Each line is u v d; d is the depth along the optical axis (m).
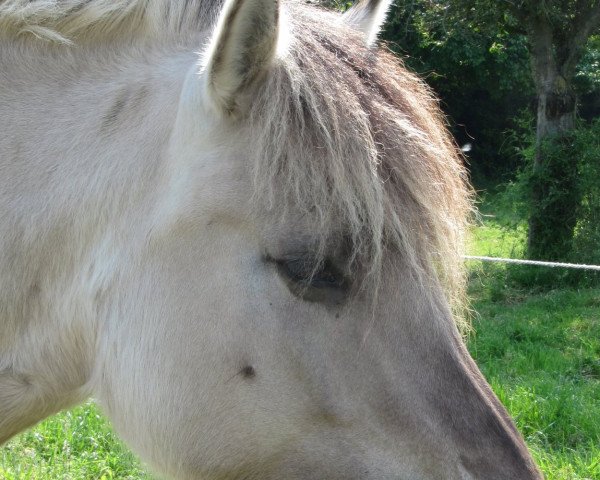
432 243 1.87
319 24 2.02
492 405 1.90
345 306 1.82
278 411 1.86
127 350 1.94
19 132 2.07
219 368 1.87
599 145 11.25
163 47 2.12
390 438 1.83
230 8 1.73
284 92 1.82
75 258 2.01
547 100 11.55
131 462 4.34
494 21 11.80
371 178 1.78
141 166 1.97
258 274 1.84
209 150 1.88
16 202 2.02
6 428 2.09
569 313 9.24
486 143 26.23
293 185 1.80
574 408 5.51
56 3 2.13
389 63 2.10
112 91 2.07
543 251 11.42
